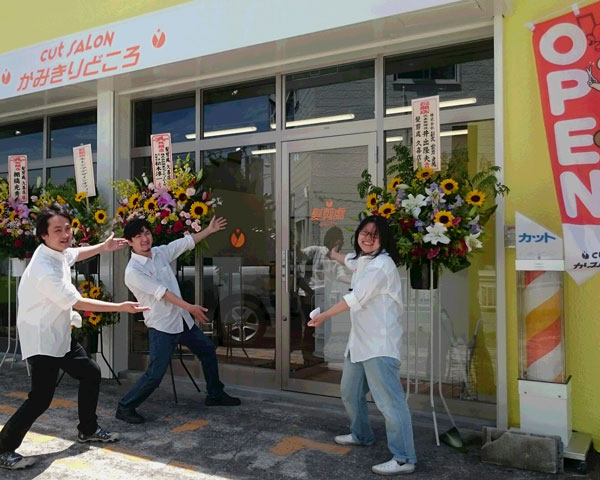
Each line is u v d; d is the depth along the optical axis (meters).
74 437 3.90
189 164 5.43
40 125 6.54
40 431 4.03
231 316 5.23
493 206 3.75
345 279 4.07
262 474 3.30
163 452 3.63
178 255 4.58
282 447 3.71
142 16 4.98
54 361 3.41
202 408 4.55
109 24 5.17
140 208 4.85
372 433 3.73
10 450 3.37
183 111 5.56
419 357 4.41
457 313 4.26
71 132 6.31
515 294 3.74
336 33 4.13
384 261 3.30
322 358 4.78
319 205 4.79
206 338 4.58
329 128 4.73
